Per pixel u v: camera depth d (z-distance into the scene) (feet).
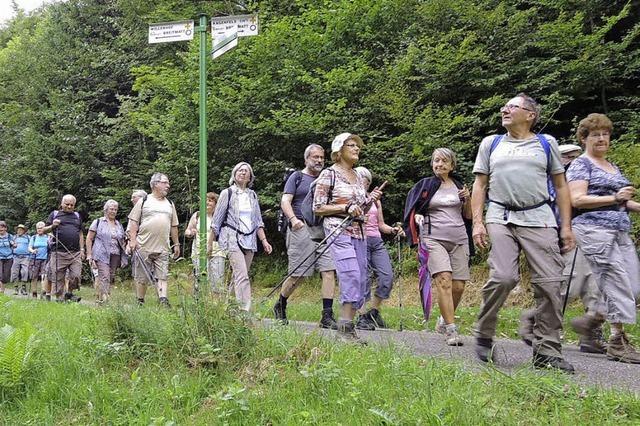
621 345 16.15
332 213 16.72
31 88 79.66
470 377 11.70
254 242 21.84
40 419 10.94
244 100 44.16
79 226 36.63
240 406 10.34
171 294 14.33
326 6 47.39
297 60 44.68
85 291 46.75
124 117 63.41
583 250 16.48
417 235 19.30
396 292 36.06
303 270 21.83
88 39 78.54
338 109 39.68
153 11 61.46
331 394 10.78
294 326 15.66
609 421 9.57
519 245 13.75
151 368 12.80
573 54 37.78
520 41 38.88
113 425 10.62
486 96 39.70
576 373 13.55
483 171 14.23
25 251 51.72
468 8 39.96
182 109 48.70
